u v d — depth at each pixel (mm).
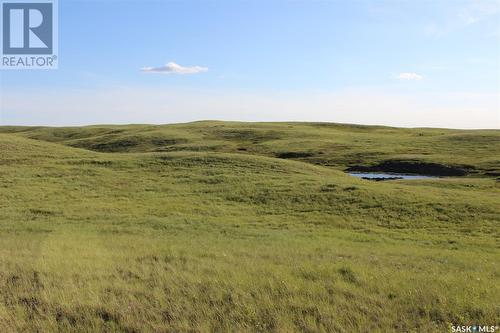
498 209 28422
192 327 8492
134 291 10453
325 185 35500
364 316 9102
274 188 35219
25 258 13688
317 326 8609
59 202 31547
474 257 18031
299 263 14273
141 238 20453
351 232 24312
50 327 8383
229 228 24703
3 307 9086
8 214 27344
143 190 35969
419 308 9664
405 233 24203
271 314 9062
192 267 13070
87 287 10602
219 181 38375
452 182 42156
